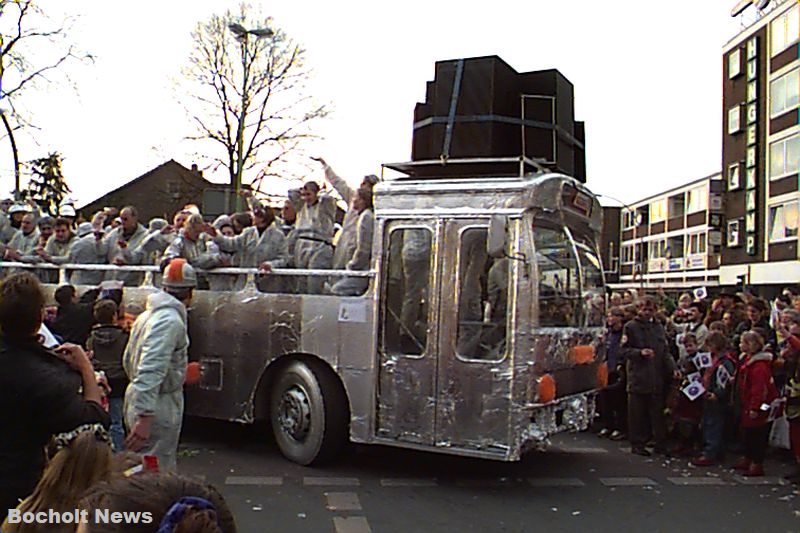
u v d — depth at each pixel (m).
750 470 8.51
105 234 10.47
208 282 9.23
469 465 8.58
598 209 8.77
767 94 43.47
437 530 6.32
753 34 44.56
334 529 6.27
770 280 42.47
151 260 9.74
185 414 9.06
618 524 6.64
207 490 1.88
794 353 8.48
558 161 8.70
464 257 7.43
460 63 8.46
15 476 3.35
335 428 8.03
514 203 7.28
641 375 9.41
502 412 7.12
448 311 7.44
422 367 7.51
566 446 9.95
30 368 3.43
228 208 16.97
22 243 11.43
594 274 8.75
